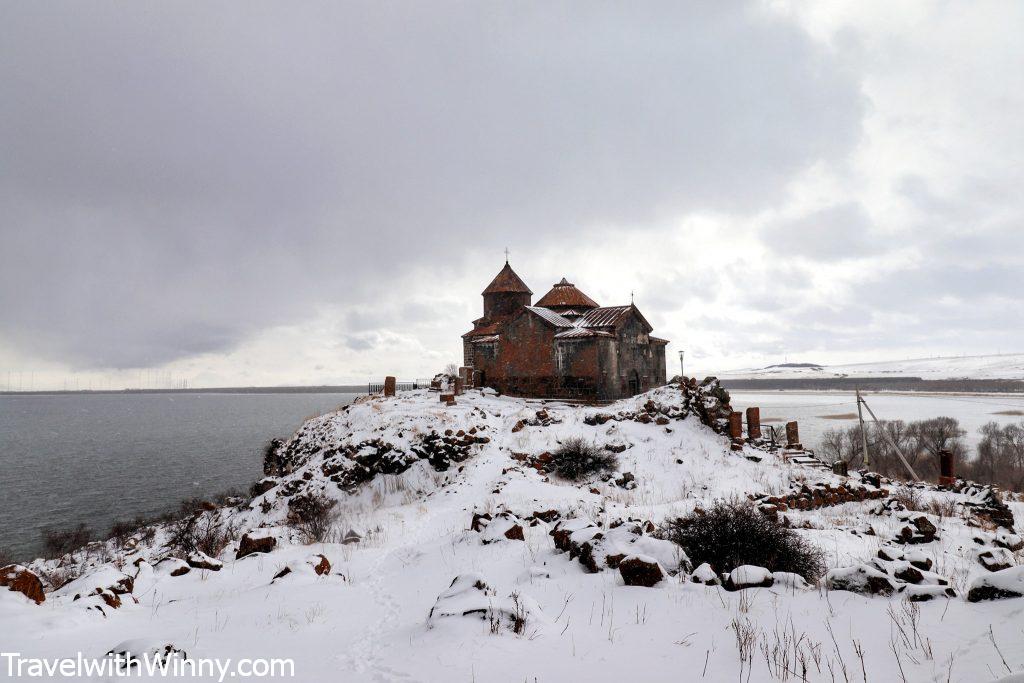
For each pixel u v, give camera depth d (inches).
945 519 752.3
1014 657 220.5
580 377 1600.6
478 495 885.2
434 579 457.7
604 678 248.7
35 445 4773.6
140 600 425.4
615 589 379.6
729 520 492.1
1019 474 2287.2
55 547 1354.6
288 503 1011.3
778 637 280.5
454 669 261.6
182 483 2773.1
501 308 2078.0
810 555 470.6
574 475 984.3
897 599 319.6
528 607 329.7
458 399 1557.6
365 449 1108.5
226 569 521.3
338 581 468.4
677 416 1193.4
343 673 268.2
